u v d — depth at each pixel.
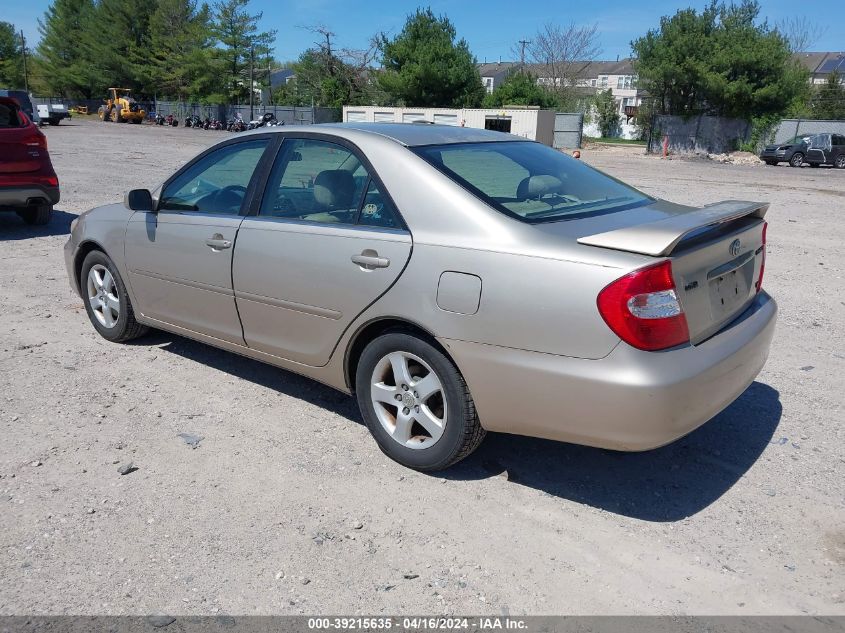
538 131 39.50
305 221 3.82
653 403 2.82
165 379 4.74
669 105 41.81
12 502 3.28
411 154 3.53
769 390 4.66
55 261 8.10
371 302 3.47
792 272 8.09
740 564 2.92
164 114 64.38
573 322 2.91
